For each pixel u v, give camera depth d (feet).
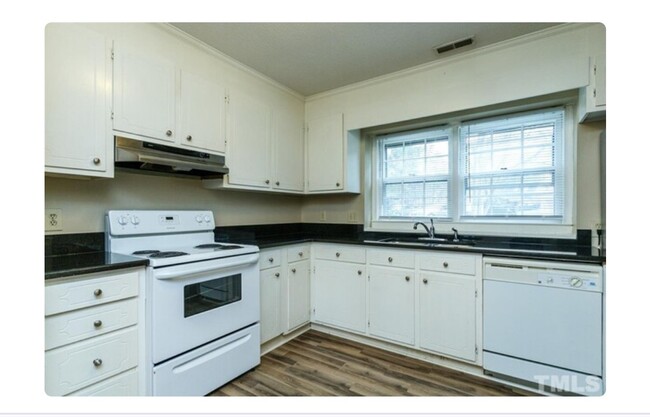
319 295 9.32
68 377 4.41
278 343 8.47
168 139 6.56
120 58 5.78
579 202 7.01
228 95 7.98
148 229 6.77
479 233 8.62
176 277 5.51
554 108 7.75
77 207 5.99
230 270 6.56
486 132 8.71
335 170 10.05
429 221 9.62
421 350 7.55
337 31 6.89
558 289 5.94
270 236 10.55
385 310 8.07
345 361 7.54
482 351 6.73
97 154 5.42
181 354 5.64
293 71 8.81
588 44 6.39
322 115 10.39
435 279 7.33
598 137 6.79
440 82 8.27
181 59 6.93
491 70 7.55
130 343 5.10
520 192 8.24
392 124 9.57
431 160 9.65
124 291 5.03
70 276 4.42
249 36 7.06
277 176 9.51
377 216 10.67
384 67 8.59
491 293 6.63
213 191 8.73
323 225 11.40
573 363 5.80
